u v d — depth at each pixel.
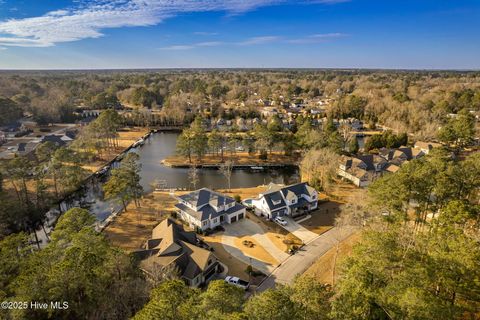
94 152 99.94
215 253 47.12
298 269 43.22
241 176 84.62
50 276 26.52
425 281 22.98
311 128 101.00
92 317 26.94
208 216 53.75
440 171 41.50
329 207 62.56
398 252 26.48
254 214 59.91
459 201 35.72
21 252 33.75
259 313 19.70
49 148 78.62
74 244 33.00
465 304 24.03
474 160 47.59
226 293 22.97
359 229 47.16
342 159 79.69
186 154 93.69
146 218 58.00
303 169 80.31
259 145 94.94
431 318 19.72
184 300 23.17
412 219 48.59
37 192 60.16
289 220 57.34
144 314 20.97
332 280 39.38
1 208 50.47
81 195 72.75
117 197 59.53
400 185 38.66
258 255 46.66
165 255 41.22
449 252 24.45
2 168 57.56
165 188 74.62
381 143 98.75
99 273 28.48
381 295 21.97
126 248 47.94
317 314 22.06
